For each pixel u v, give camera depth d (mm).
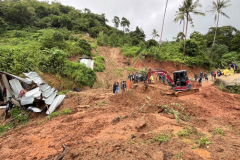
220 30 48938
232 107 10445
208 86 16641
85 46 31156
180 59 29812
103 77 24406
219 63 32500
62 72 17484
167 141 5469
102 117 9078
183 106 9961
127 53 36656
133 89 15930
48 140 6781
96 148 5215
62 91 15398
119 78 25578
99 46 41781
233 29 48562
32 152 5805
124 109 10438
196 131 6434
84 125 7973
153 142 5508
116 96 13188
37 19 42375
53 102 11805
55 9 55281
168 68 29484
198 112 9328
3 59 14211
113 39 44062
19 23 37938
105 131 7137
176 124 7379
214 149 4852
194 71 29406
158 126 7230
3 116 9945
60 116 10133
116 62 34781
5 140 7195
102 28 53000
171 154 4539
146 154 4570
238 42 39219
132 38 50062
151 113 9188
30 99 10148
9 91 10383
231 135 6188
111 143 5508
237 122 7773
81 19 56094
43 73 16359
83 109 11133
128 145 5273
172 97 12250
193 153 4559
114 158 4512
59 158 4961
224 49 35875
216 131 6535
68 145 5918
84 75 19750
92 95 14422
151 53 30703
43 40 23656
